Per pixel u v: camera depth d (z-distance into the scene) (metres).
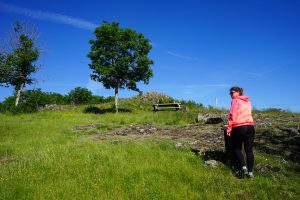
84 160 8.53
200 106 37.84
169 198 6.30
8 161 9.27
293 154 8.74
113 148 9.88
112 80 35.66
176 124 18.02
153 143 10.96
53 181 7.16
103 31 35.50
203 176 7.46
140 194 6.43
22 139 13.59
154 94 45.66
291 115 19.16
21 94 40.03
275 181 7.14
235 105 7.48
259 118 17.33
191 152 9.33
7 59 38.34
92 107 37.84
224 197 6.39
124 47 35.53
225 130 8.62
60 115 28.17
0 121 22.33
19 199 6.17
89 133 15.10
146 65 35.97
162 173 7.64
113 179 7.21
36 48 39.12
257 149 9.45
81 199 6.20
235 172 7.67
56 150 9.73
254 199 6.36
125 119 20.70
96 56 35.69
